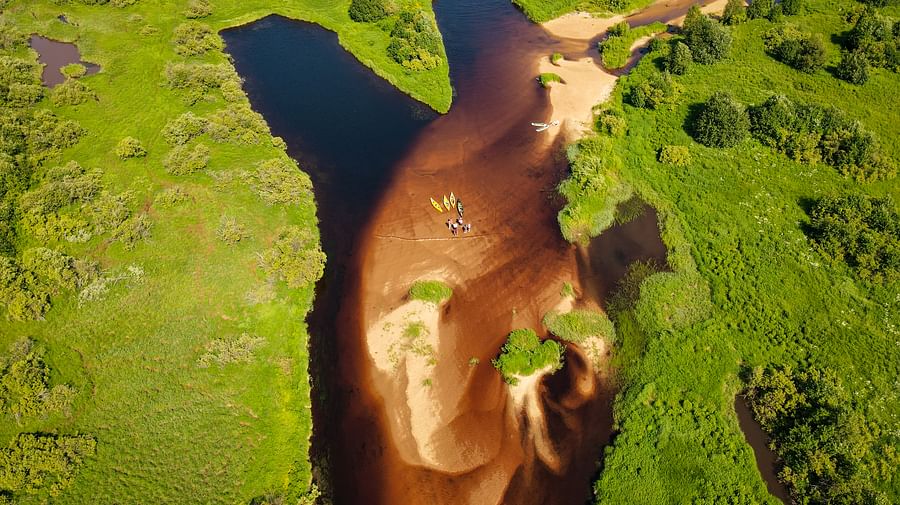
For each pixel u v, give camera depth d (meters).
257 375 54.78
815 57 90.00
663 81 85.31
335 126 84.81
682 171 76.19
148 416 50.47
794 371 54.56
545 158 80.56
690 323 59.50
